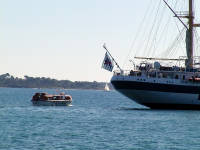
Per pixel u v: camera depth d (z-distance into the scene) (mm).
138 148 124312
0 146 125438
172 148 125688
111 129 161750
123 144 129875
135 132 154375
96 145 127812
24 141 133625
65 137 141875
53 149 121438
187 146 129250
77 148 123062
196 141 138000
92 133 151125
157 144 131000
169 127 169000
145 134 150125
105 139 138375
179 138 143125
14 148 122562
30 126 170500
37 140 135625
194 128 167500
